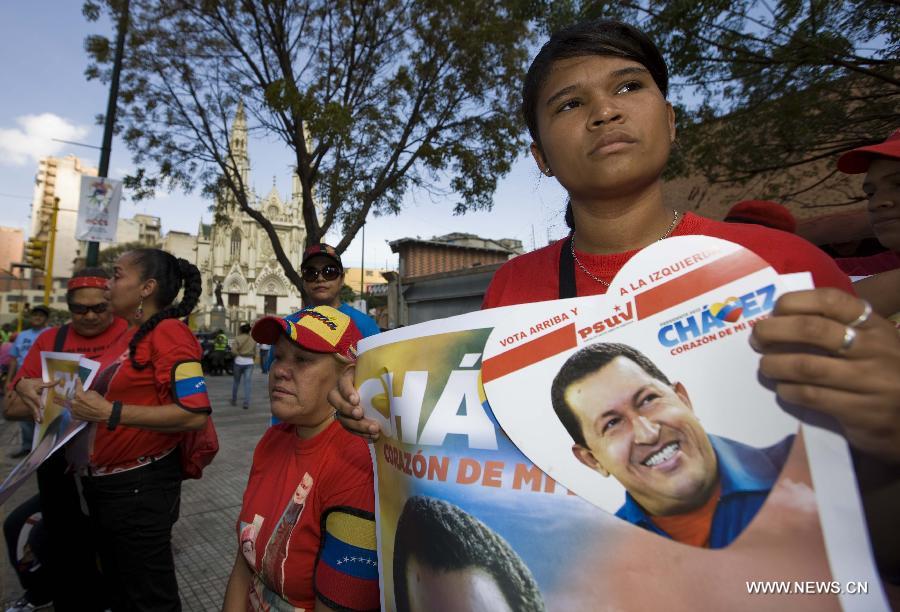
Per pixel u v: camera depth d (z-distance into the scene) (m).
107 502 1.95
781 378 0.60
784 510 0.65
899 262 1.57
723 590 0.66
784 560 0.64
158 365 1.99
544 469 0.78
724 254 0.73
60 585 2.31
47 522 2.26
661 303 0.75
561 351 0.81
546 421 0.80
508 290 1.25
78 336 2.78
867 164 1.38
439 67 7.77
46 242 12.92
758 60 4.42
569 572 0.76
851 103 4.70
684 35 4.38
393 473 1.02
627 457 0.74
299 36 7.65
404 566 0.96
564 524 0.78
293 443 1.47
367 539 1.20
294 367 1.38
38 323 6.76
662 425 0.73
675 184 8.31
